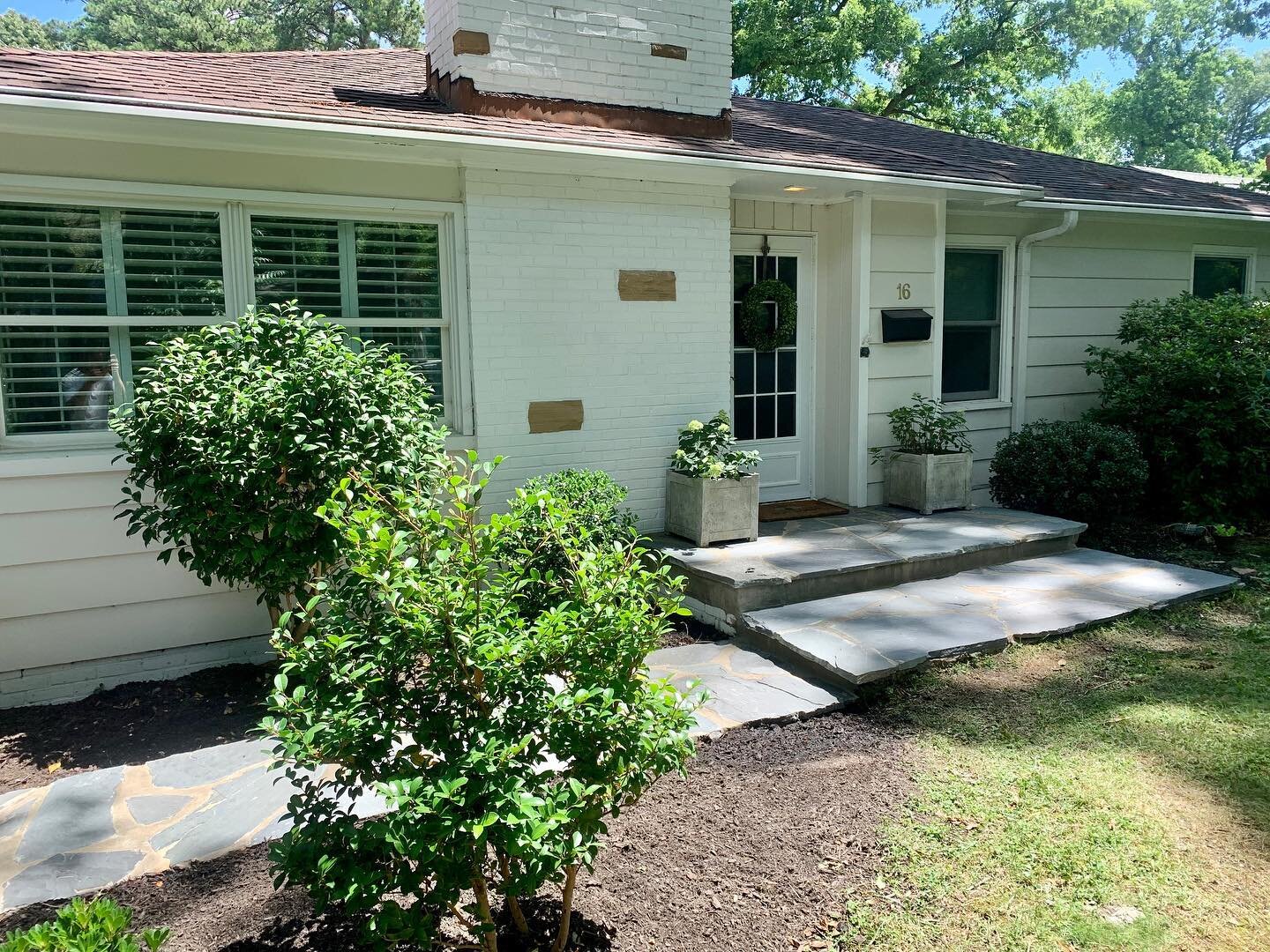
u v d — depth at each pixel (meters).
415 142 5.14
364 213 5.65
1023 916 2.85
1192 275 10.12
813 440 8.23
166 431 4.23
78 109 4.27
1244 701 4.52
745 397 7.84
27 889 2.97
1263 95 42.47
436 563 2.36
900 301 7.84
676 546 6.42
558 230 6.17
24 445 4.88
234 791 3.67
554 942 2.60
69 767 4.00
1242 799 3.57
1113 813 3.46
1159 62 37.31
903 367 7.93
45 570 4.82
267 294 5.44
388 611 2.38
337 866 2.18
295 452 4.18
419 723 2.36
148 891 2.97
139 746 4.21
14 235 4.79
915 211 7.82
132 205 5.02
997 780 3.74
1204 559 7.11
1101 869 3.09
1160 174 13.08
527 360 6.14
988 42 22.42
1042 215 8.70
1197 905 2.90
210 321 5.25
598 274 6.35
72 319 4.92
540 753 2.43
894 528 7.01
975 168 8.08
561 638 2.37
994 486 8.50
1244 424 7.73
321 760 2.24
